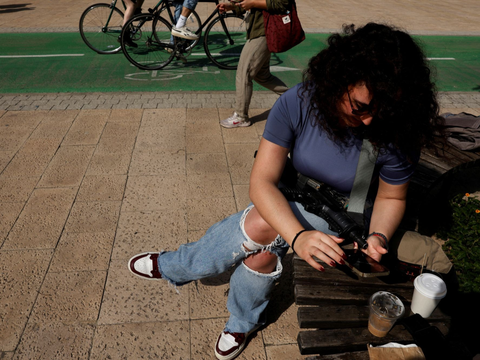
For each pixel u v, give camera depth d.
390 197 1.70
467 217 3.29
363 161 1.56
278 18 4.01
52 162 3.88
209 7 11.72
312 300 1.90
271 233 1.70
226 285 2.62
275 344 2.26
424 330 1.78
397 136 1.41
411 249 1.99
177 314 2.42
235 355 2.16
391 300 1.82
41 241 2.91
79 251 2.84
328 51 1.34
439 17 12.08
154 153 4.11
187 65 7.20
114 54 7.63
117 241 2.94
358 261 1.54
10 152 4.03
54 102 5.25
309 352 1.80
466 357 1.73
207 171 3.84
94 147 4.18
